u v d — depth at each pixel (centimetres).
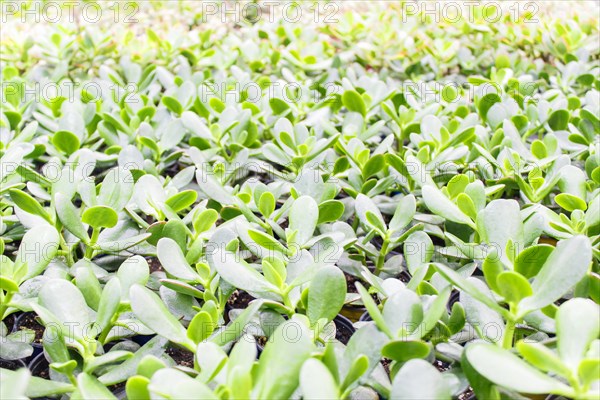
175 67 90
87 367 35
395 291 40
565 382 36
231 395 31
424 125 60
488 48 98
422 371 31
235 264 39
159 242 41
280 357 33
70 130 60
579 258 35
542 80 82
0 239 43
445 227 48
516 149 56
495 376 31
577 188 49
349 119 65
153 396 32
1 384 33
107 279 44
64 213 44
